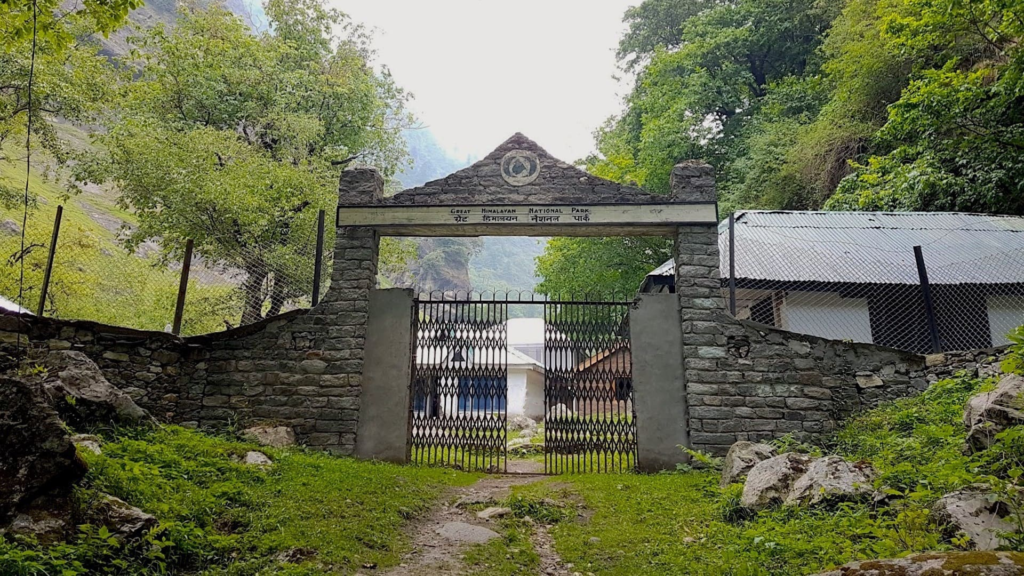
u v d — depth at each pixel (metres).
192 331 14.65
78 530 3.96
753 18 29.56
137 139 15.91
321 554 4.62
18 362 7.43
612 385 9.52
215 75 18.77
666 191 25.62
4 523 3.77
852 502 5.07
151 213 16.64
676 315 9.62
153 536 4.14
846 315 12.93
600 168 26.45
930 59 18.77
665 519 6.13
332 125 22.00
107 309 14.69
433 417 9.45
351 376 9.37
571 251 23.55
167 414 9.07
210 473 5.94
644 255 22.48
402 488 7.02
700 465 8.86
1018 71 13.67
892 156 16.67
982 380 8.21
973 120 15.30
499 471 9.19
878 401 9.12
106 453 5.60
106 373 8.73
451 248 70.19
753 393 9.20
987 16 14.69
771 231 14.32
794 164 21.78
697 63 30.25
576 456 9.75
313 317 9.62
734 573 4.23
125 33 40.56
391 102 24.95
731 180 26.33
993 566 2.48
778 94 27.17
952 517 4.05
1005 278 12.46
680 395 9.31
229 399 9.29
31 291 14.88
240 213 15.19
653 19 34.94
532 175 9.99
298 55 21.88
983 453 4.65
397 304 9.70
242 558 4.45
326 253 16.50
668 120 26.38
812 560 4.24
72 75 16.75
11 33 6.97
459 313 9.74
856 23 22.34
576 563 4.99
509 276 105.88
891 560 2.73
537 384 28.30
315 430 9.20
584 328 9.69
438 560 4.90
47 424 4.12
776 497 5.68
